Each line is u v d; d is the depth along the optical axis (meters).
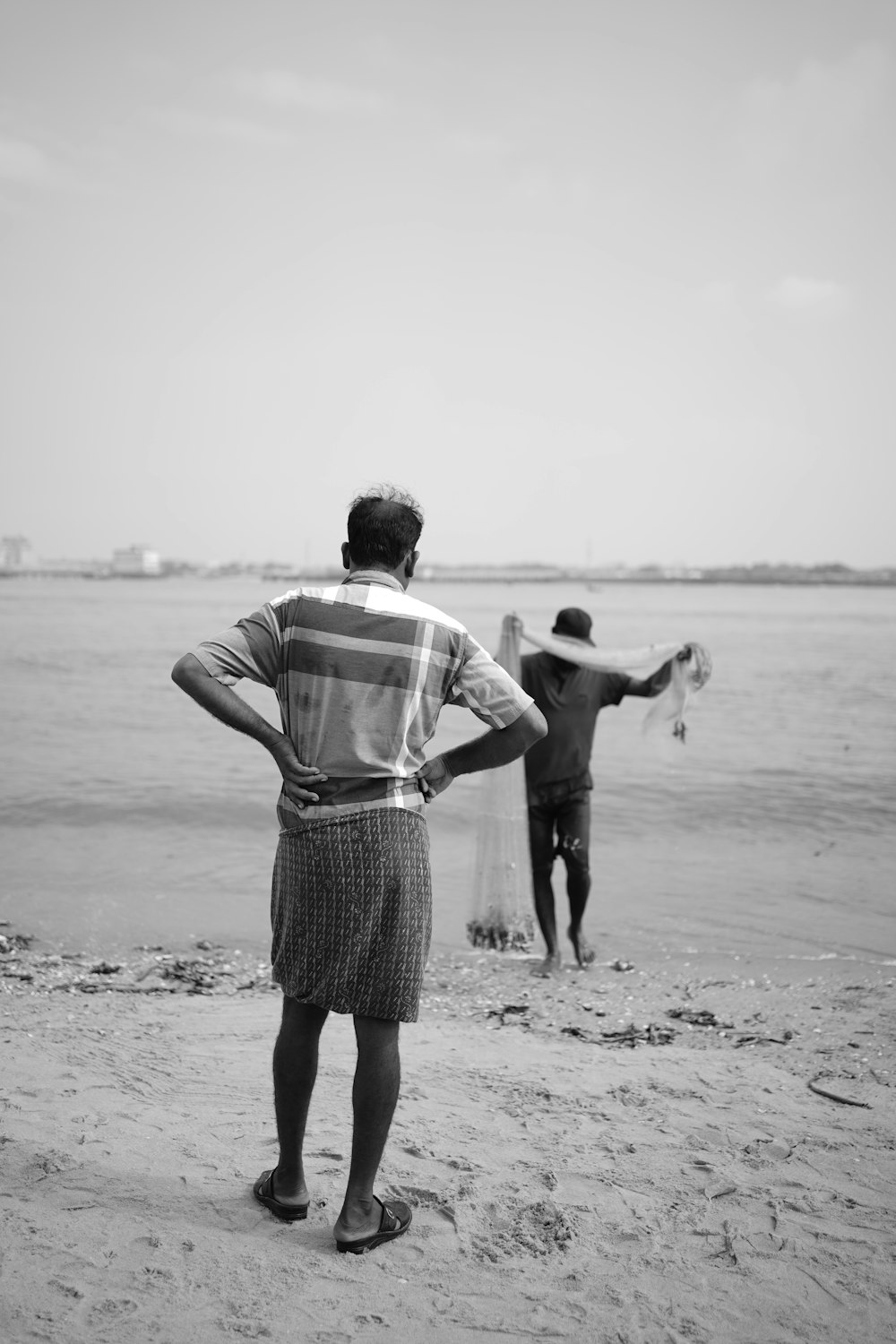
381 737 2.70
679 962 7.02
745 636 60.16
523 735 2.78
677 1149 3.65
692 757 16.38
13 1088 3.92
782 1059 4.93
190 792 12.94
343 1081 4.23
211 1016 5.36
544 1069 4.60
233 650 2.71
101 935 7.43
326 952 2.71
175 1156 3.37
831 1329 2.59
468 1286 2.71
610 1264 2.84
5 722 19.81
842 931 7.74
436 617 2.79
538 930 7.78
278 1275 2.71
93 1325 2.45
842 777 14.55
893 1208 3.23
